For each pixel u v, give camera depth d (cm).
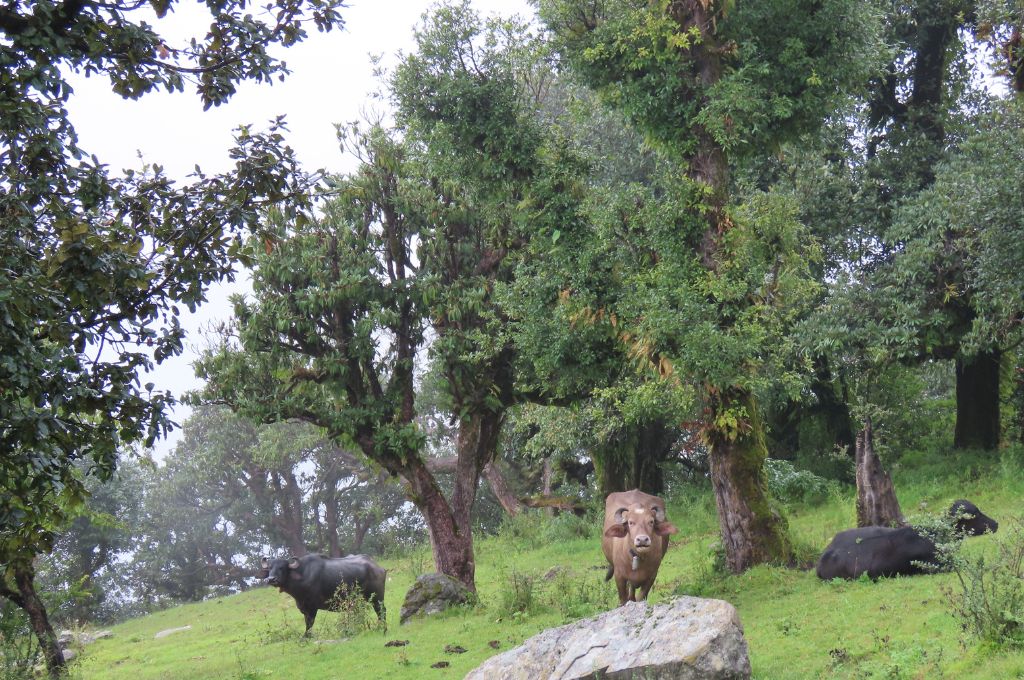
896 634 1041
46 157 1052
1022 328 2239
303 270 2027
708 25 1748
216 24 1117
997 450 2641
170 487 5509
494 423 2197
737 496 1692
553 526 3181
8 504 967
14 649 1778
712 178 1756
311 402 2100
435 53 1928
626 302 1677
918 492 2395
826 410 3102
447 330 2036
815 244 1786
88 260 996
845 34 1762
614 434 3067
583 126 2584
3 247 930
